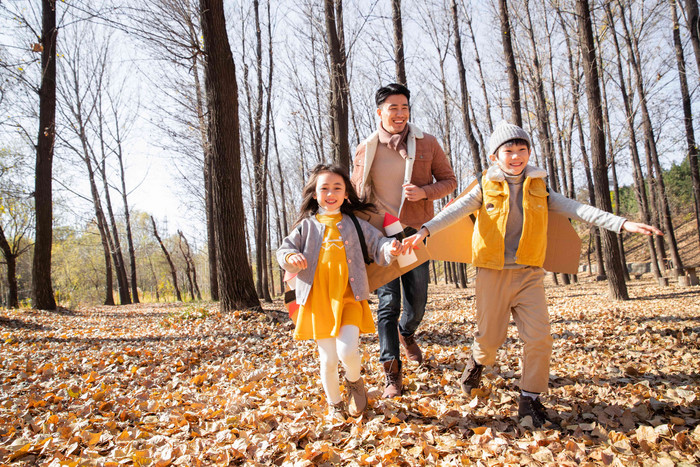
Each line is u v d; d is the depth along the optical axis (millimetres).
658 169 18922
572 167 20953
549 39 19562
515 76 12227
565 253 3109
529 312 2744
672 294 11547
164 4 9859
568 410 2861
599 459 2164
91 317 12289
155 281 51906
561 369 3877
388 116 3410
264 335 6789
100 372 4684
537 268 2822
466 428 2625
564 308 9523
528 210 2777
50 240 13219
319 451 2324
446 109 20484
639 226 2430
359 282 2842
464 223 3262
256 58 19375
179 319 8602
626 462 2102
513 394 3178
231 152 8805
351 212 3088
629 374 3664
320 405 3057
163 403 3428
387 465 2164
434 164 3641
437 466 2170
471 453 2281
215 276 21281
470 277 45469
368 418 2799
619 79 17172
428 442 2453
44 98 12969
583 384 3430
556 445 2314
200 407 3244
